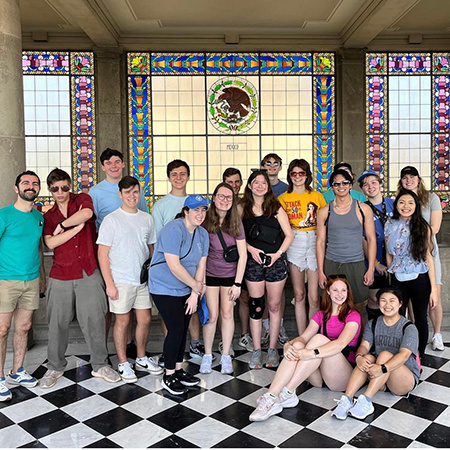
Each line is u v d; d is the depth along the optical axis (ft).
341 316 12.26
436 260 15.37
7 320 12.59
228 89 31.19
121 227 13.28
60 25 28.35
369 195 15.05
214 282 13.80
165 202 14.99
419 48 31.35
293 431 10.64
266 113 31.40
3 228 12.47
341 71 30.89
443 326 17.31
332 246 13.84
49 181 13.05
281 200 14.74
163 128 31.09
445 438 10.25
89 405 12.04
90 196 14.14
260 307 14.19
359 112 30.91
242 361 14.89
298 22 28.48
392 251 13.94
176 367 13.30
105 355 13.79
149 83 30.83
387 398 12.20
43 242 13.76
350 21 27.84
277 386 11.49
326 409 11.67
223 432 10.63
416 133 31.81
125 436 10.50
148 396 12.52
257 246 13.85
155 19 27.58
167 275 12.55
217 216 13.53
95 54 29.71
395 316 12.25
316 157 31.71
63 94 30.27
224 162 31.45
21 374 13.30
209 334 14.03
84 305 13.35
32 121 30.25
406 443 10.06
